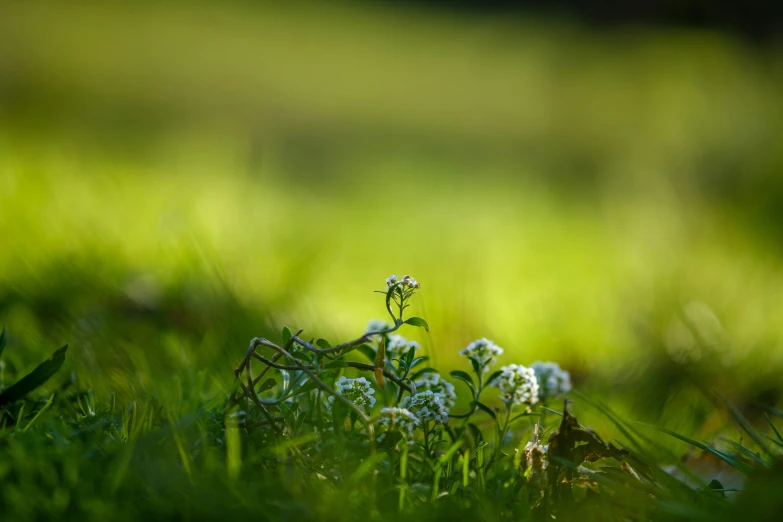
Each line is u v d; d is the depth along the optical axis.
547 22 6.47
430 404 1.08
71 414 1.12
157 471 1.03
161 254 1.66
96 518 1.01
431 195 3.50
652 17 4.30
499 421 1.15
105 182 2.29
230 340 1.33
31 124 3.34
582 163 4.05
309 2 7.40
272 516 1.01
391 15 7.50
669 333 1.50
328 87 5.36
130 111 3.99
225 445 1.08
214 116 4.26
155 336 1.35
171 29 5.92
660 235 2.16
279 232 2.12
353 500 1.03
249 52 5.78
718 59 3.02
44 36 5.09
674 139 2.58
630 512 1.05
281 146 3.90
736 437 1.22
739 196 2.30
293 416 1.09
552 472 1.07
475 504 1.04
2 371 1.19
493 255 2.54
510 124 4.88
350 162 3.83
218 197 2.35
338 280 2.05
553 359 1.53
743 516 1.02
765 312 1.56
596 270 2.31
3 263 1.52
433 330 1.57
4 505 1.01
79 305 1.42
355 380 1.08
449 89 5.64
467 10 7.44
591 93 4.65
